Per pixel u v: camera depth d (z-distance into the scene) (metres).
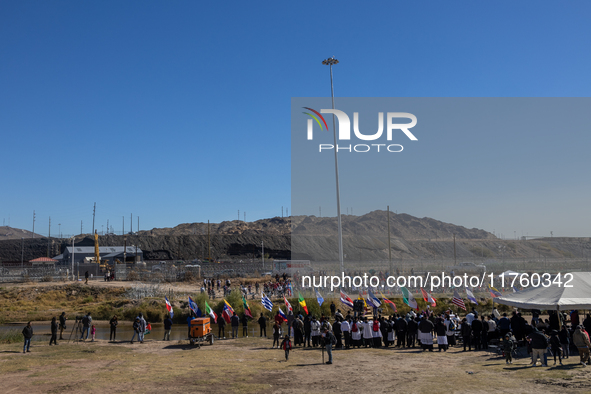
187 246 160.25
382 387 13.30
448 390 12.49
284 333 30.66
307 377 15.20
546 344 15.53
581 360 15.30
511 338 16.69
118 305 46.94
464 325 20.48
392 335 23.27
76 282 60.88
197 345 24.47
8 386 14.11
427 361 17.72
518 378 13.71
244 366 17.55
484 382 13.34
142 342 26.31
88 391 13.41
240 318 39.41
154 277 67.12
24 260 146.88
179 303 45.69
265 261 118.06
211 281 57.16
